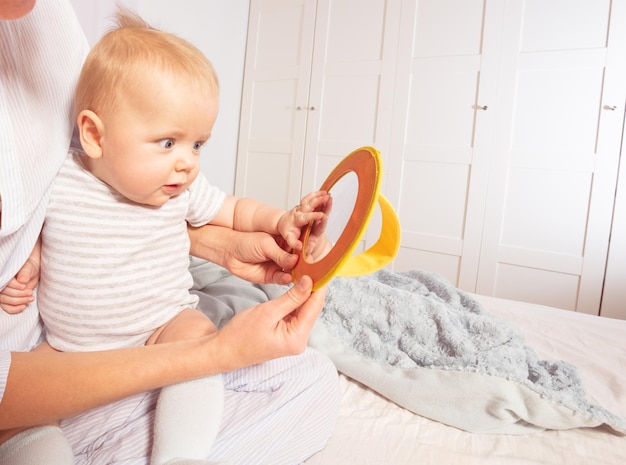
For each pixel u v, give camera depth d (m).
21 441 0.49
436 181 2.42
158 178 0.60
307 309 0.53
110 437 0.58
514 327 1.03
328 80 2.68
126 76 0.57
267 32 2.87
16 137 0.53
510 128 2.24
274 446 0.62
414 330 0.93
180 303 0.71
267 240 0.67
